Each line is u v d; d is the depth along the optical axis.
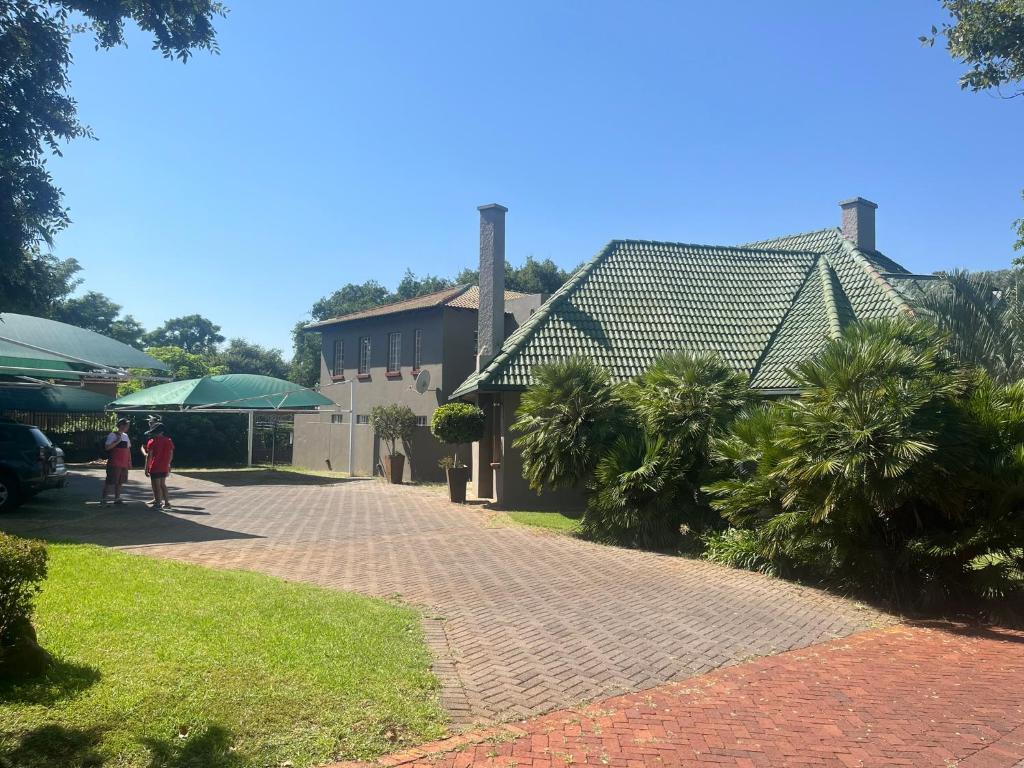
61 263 39.22
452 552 11.17
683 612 8.10
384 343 27.61
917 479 8.52
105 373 12.40
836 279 18.48
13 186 8.13
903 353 9.20
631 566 10.44
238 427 30.56
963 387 9.43
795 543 9.55
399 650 6.14
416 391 25.61
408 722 4.79
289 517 14.69
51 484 14.73
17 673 4.88
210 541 11.52
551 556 11.02
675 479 11.79
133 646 5.69
